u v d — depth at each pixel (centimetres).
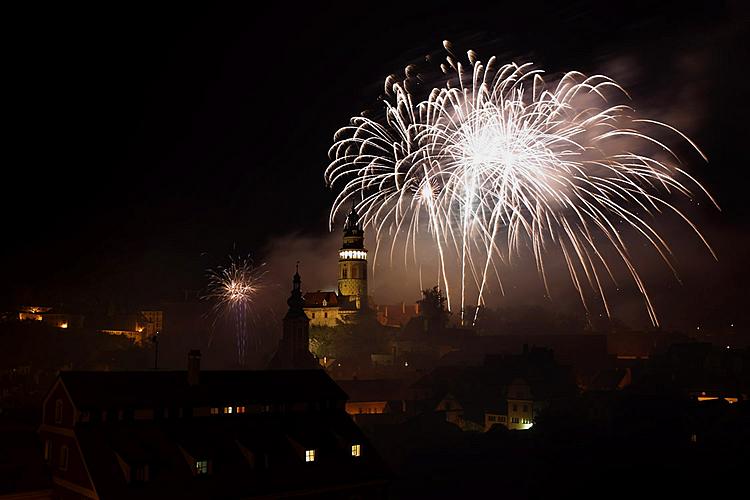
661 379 13300
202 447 5578
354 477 6138
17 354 18538
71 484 5306
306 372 7038
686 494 6969
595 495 7381
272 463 5812
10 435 5825
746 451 7994
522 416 13150
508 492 8069
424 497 8212
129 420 5588
